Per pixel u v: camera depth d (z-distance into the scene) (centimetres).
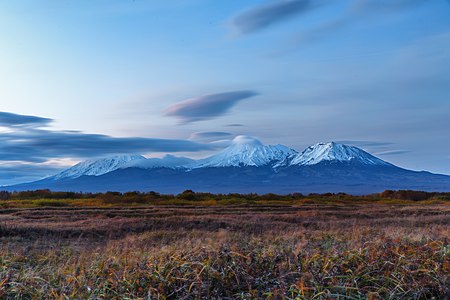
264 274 672
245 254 746
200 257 736
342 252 770
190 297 616
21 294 666
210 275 654
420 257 696
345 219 2567
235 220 2302
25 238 1739
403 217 2648
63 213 2728
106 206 3372
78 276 723
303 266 680
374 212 2952
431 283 612
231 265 685
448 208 3266
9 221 2255
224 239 1371
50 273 790
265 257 735
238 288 636
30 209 2955
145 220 2248
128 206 3428
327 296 572
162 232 1803
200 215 2622
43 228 1919
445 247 749
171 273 672
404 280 629
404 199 5316
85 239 1800
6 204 3403
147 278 661
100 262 806
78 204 3666
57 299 624
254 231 2017
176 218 2317
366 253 721
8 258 949
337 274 650
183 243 1273
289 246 958
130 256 880
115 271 702
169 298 629
